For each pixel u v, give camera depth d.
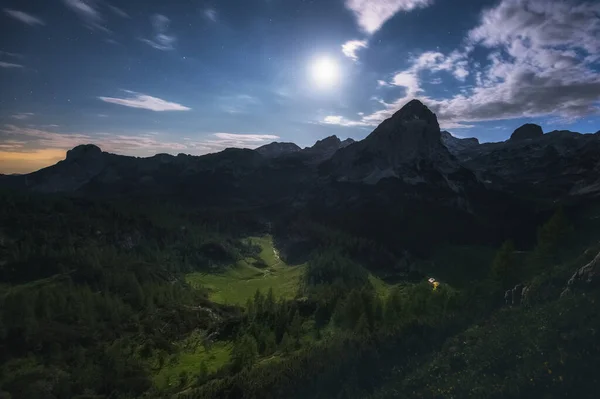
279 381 71.81
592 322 35.56
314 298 139.88
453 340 54.72
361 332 87.81
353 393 55.72
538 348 37.25
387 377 56.50
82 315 133.38
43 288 152.88
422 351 61.22
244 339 114.69
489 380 36.69
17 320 122.50
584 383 29.72
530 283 55.72
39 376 101.06
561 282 50.41
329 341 90.94
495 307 68.25
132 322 136.00
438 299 96.44
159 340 124.62
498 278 88.06
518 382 33.59
